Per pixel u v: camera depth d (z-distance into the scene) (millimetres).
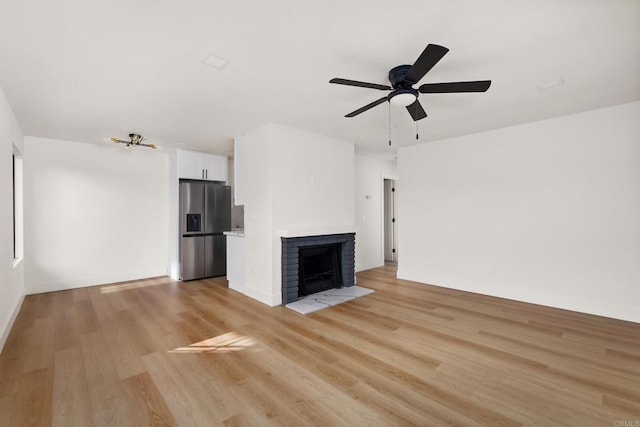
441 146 4719
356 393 1955
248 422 1689
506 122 3832
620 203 3258
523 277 3926
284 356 2455
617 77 2582
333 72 2482
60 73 2449
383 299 4051
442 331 2955
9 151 3076
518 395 1925
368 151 5578
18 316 3408
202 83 2666
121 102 3094
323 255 4570
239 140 4457
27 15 1716
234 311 3590
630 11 1728
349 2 1654
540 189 3777
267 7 1688
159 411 1778
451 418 1714
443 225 4711
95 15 1735
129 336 2855
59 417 1724
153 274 5551
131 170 5312
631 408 1789
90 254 4887
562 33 1954
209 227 5484
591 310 3430
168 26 1856
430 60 1820
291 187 4031
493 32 1943
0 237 2684
